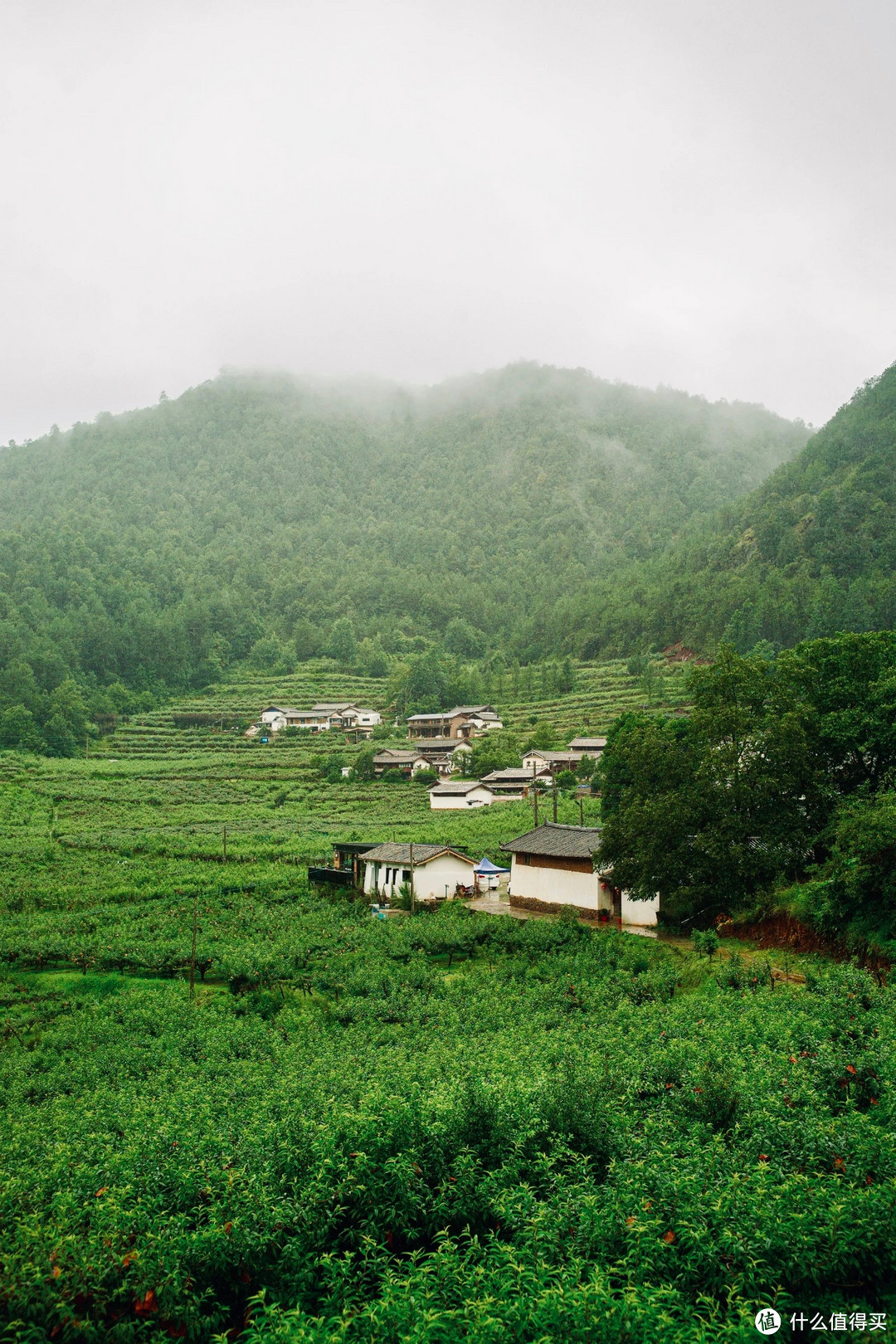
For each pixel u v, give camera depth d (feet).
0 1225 43.09
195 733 453.58
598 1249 37.50
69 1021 115.65
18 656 466.70
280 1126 49.98
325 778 363.76
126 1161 49.96
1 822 277.23
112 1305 37.68
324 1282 38.55
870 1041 62.49
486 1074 67.97
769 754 120.98
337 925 156.15
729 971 97.55
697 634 479.41
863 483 506.48
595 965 115.96
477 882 178.40
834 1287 35.96
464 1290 35.53
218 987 133.49
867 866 100.01
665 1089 58.44
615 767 179.32
